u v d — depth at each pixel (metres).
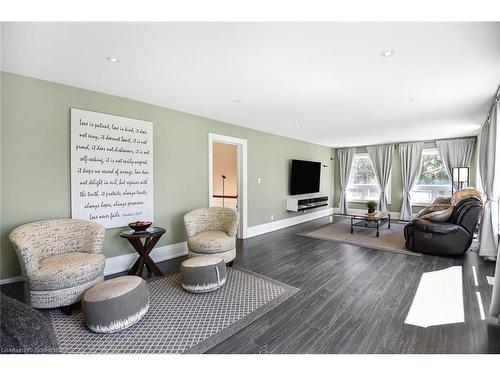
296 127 4.89
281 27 1.65
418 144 6.45
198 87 2.76
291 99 3.17
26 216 2.47
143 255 2.94
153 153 3.42
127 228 3.17
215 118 4.16
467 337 1.78
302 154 6.56
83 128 2.79
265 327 1.92
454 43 1.84
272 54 2.01
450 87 2.74
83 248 2.56
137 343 1.73
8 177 2.37
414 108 3.55
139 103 3.27
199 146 4.00
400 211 6.81
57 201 2.65
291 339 1.78
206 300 2.35
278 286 2.65
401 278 2.85
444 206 4.62
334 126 4.77
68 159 2.72
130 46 1.89
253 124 4.62
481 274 2.93
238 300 2.35
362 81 2.57
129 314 1.89
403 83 2.62
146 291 2.09
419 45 1.87
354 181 7.86
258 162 5.19
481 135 4.52
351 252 3.86
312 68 2.27
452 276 2.88
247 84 2.67
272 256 3.69
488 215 3.50
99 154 2.92
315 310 2.17
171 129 3.62
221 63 2.18
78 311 2.16
